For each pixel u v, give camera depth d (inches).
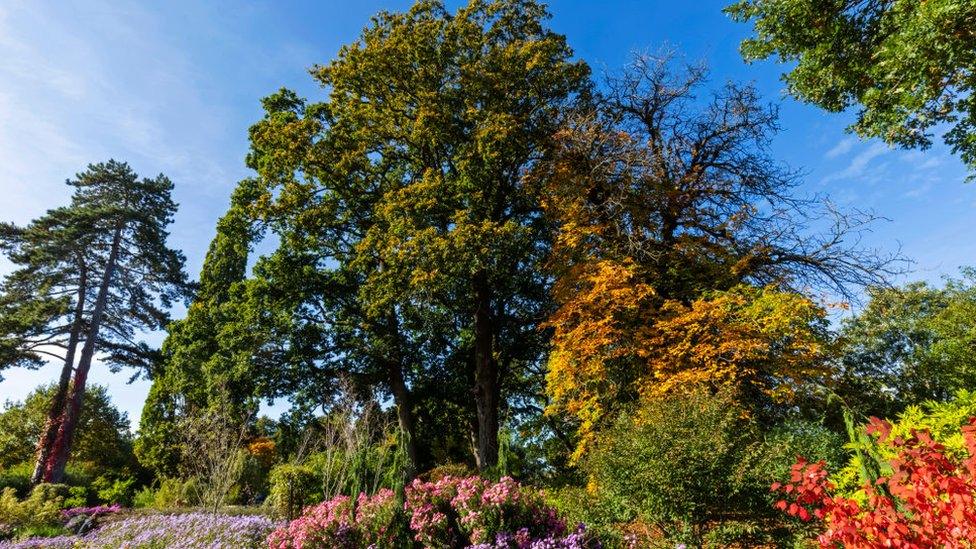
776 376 420.8
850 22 368.8
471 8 748.0
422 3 773.3
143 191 1082.1
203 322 922.1
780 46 402.9
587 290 518.9
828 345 446.3
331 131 764.6
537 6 759.1
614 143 545.6
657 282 529.0
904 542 120.5
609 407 472.7
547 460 767.7
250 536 365.7
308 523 276.1
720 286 521.7
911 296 725.9
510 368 850.1
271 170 764.0
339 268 818.2
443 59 735.1
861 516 135.6
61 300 957.8
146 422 1024.9
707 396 296.0
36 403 1243.2
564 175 578.6
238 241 799.7
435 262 588.1
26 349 922.1
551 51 693.3
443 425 906.7
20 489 777.6
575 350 480.7
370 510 279.0
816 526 242.4
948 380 636.1
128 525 453.7
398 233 629.9
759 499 255.8
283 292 782.5
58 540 438.0
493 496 251.0
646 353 450.6
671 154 568.1
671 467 255.8
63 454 895.7
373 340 764.6
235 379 740.0
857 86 382.9
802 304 420.5
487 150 621.9
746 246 543.5
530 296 727.1
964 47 275.1
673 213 557.0
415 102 747.4
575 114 587.5
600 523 302.5
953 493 115.6
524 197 685.3
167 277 1050.7
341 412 617.0
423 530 255.6
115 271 1027.3
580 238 551.2
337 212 777.6
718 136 568.4
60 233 958.4
